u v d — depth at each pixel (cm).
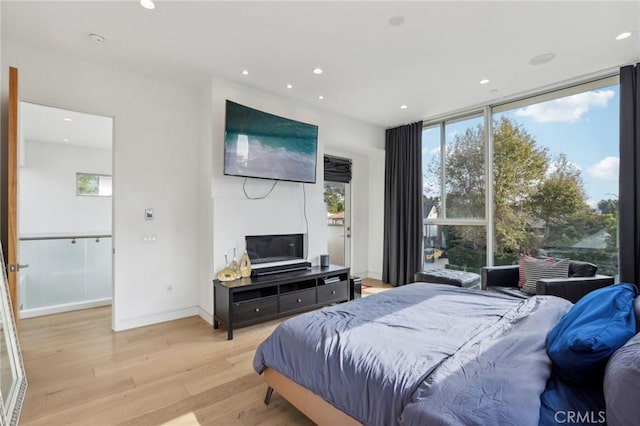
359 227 567
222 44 274
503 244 412
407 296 232
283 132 375
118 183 318
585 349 106
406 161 506
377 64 309
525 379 109
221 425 176
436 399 104
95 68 306
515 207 401
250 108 344
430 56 293
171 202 351
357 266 563
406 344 147
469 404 98
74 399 200
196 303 367
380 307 205
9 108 230
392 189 527
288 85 360
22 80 271
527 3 217
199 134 371
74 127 438
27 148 516
